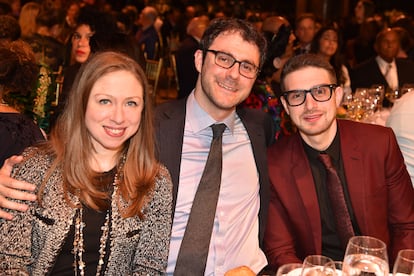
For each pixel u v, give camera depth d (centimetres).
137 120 174
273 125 247
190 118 222
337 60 516
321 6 1203
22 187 167
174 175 214
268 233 224
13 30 400
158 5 1236
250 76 215
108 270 175
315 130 216
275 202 225
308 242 220
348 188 220
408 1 1440
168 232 185
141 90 174
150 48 830
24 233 168
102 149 179
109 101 169
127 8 986
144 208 180
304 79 215
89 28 391
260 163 226
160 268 183
